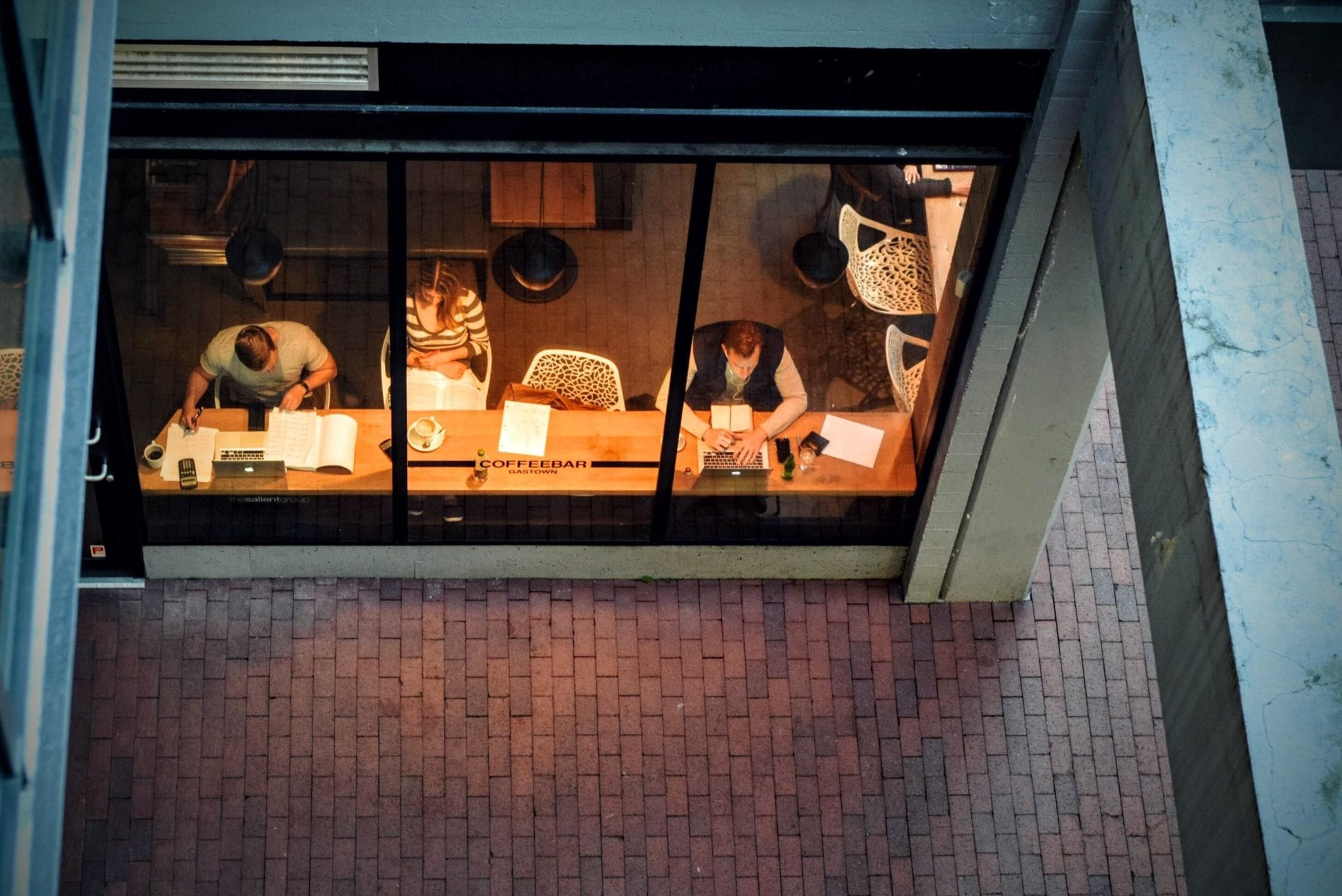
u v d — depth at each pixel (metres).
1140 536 5.91
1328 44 6.81
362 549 8.90
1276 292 5.53
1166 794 8.85
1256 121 5.88
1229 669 5.01
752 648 9.11
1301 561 5.10
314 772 8.58
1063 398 7.86
